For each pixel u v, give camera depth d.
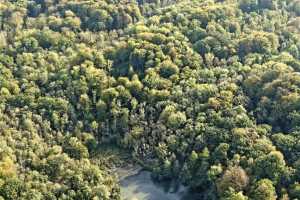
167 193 190.25
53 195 174.12
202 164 185.00
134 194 190.12
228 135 188.88
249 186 171.25
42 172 183.88
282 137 183.00
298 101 191.38
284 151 180.12
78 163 190.62
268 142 182.88
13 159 184.50
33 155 189.25
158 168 193.88
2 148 185.62
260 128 190.25
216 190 178.12
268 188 165.88
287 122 190.75
